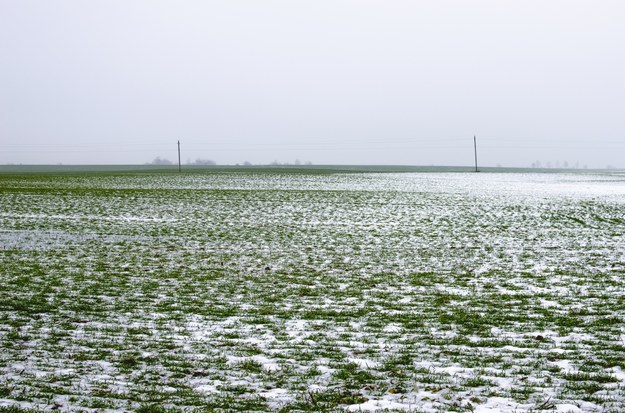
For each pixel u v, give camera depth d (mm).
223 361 10078
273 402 8195
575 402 8125
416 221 34750
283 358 10273
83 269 19219
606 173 139125
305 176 92562
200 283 17109
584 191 62844
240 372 9523
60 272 18609
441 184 74500
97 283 16938
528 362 9945
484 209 42000
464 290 16141
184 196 49906
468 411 7836
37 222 32469
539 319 12930
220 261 21109
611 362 9852
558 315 13273
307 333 11898
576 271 19016
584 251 23594
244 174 98188
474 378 9172
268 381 9094
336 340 11391
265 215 37438
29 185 61125
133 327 12281
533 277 18000
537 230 30781
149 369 9641
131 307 14078
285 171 117500
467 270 19359
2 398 8164
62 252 22812
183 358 10242
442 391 8602
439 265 20391
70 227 30719
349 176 94812
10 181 68375
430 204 45625
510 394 8469
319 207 42656
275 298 15141
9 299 14664
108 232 29047
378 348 10859
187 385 8898
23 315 13164
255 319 13000
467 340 11344
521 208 42844
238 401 8219
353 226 32219
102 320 12867
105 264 20250
